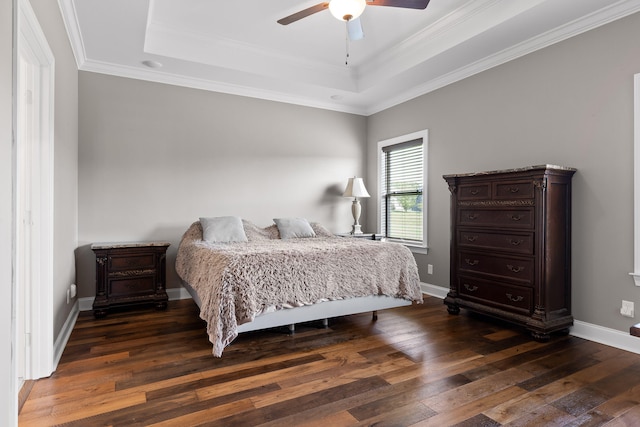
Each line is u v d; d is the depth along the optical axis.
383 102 5.05
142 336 2.88
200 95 4.29
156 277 3.67
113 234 3.86
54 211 2.35
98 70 3.76
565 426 1.70
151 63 3.73
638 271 2.58
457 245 3.58
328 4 2.39
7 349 1.35
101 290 3.44
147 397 1.94
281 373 2.24
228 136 4.46
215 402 1.89
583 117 2.90
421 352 2.58
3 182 1.31
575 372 2.26
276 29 3.52
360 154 5.45
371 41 3.77
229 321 2.37
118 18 2.85
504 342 2.77
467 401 1.91
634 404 1.89
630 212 2.64
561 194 2.91
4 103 1.31
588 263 2.88
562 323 2.86
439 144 4.25
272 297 2.59
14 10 1.41
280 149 4.80
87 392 1.98
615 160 2.71
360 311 3.03
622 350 2.62
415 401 1.91
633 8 2.59
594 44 2.83
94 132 3.76
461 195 3.54
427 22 3.37
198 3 3.06
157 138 4.06
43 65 2.18
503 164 3.53
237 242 3.81
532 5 2.67
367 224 5.46
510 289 3.05
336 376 2.20
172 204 4.15
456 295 3.57
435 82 4.23
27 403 1.86
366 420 1.74
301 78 4.29
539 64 3.21
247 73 4.00
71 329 3.02
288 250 2.92
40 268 2.16
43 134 2.19
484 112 3.71
